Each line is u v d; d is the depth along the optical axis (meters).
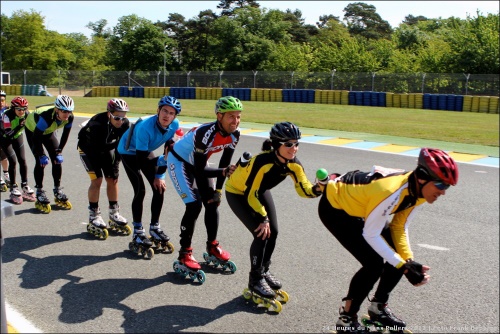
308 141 11.83
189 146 3.72
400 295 3.71
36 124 5.36
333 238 4.92
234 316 3.23
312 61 42.72
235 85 32.44
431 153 2.48
